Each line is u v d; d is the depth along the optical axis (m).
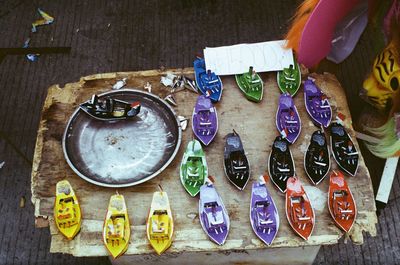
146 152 1.85
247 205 1.72
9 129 2.62
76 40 2.99
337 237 1.66
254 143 1.87
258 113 1.95
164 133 1.89
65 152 1.81
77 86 2.03
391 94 2.09
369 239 2.23
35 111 2.70
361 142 2.45
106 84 2.04
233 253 1.84
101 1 3.18
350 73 2.72
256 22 3.05
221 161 1.83
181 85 2.02
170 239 1.64
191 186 1.75
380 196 2.17
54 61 2.90
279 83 2.02
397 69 2.00
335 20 2.01
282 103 1.92
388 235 2.24
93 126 1.90
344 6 1.97
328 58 2.37
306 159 1.81
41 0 3.19
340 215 1.67
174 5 3.14
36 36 3.01
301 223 1.65
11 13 3.12
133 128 1.90
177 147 1.83
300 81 2.03
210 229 1.65
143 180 1.75
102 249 1.65
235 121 1.93
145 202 1.74
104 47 2.96
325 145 1.83
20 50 2.94
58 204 1.69
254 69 2.04
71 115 1.93
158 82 2.04
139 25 3.06
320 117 1.92
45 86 2.80
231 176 1.76
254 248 1.65
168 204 1.71
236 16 3.08
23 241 2.26
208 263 1.96
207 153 1.84
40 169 1.81
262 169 1.81
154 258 1.87
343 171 1.79
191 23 3.06
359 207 1.72
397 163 2.39
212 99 1.96
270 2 3.13
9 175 2.46
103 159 1.83
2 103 2.72
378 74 2.09
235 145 1.83
